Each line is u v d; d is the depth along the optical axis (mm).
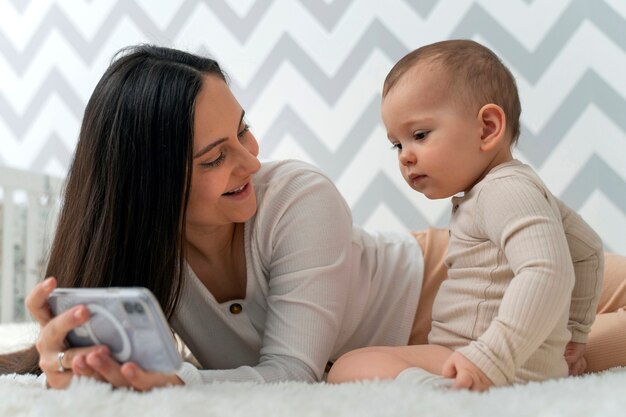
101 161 955
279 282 1038
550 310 799
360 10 2131
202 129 939
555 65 1944
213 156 953
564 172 1927
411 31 2076
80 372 764
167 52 1032
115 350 756
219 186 961
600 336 1163
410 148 1001
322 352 996
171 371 735
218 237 1076
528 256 822
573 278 827
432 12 2055
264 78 2223
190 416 640
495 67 1004
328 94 2154
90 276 940
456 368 793
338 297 1046
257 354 1121
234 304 1100
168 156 927
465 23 2023
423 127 983
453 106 969
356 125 2121
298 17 2195
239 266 1106
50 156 2443
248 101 2234
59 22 2463
